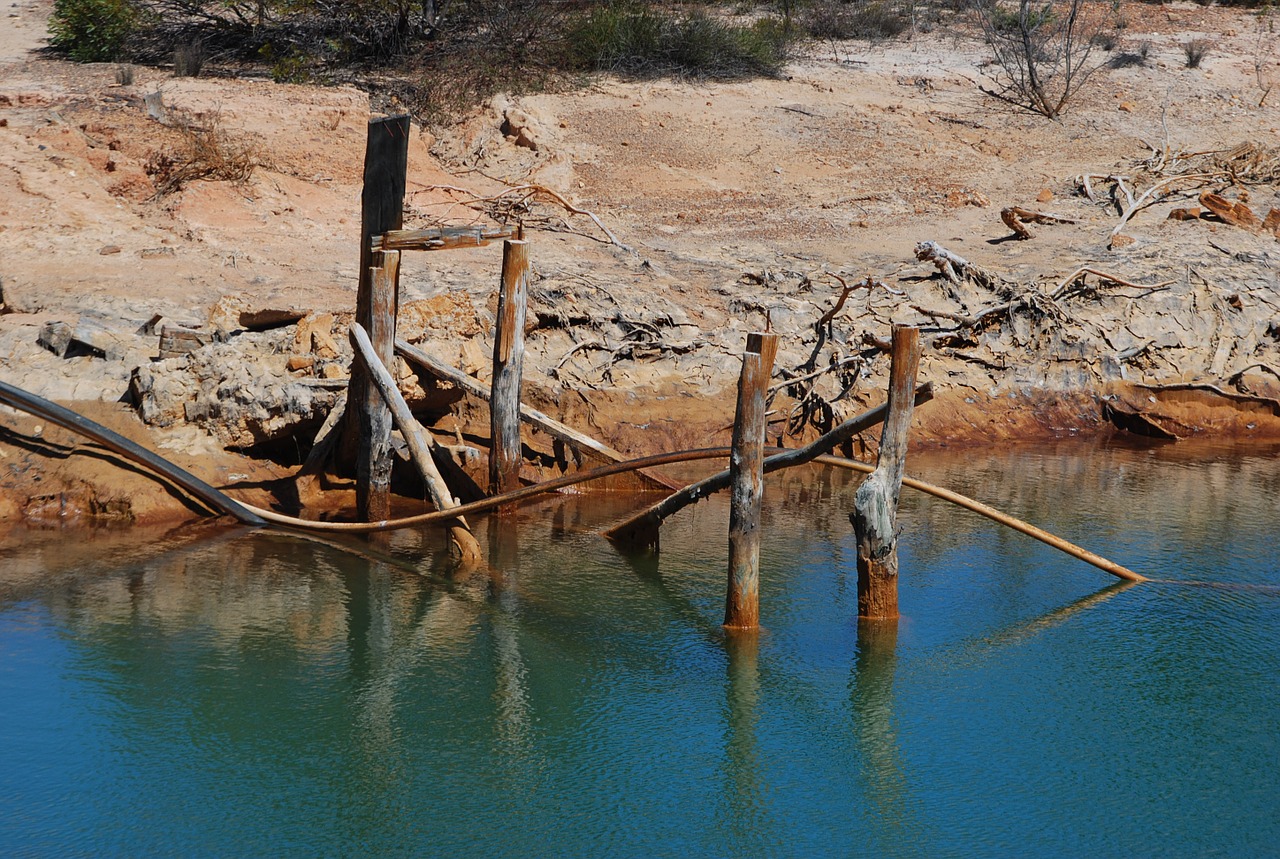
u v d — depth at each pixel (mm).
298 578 11016
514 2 24188
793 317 15570
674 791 8234
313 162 18281
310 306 13625
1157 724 9047
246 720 8836
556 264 15789
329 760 8430
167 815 7766
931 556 12133
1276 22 29625
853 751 8711
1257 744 8859
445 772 8367
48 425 11797
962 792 8281
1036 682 9633
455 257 16031
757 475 9891
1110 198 20438
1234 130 23734
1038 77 25391
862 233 18422
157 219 16000
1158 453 15500
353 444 12344
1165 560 12008
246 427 12297
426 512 12141
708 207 19156
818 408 14961
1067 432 16047
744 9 28266
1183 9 30547
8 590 10297
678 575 11477
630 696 9359
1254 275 17766
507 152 20062
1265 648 10211
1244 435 16422
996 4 29297
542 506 13031
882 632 10336
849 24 27891
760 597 10969
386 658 9781
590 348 14438
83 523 11391
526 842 7656
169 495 11680
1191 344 16875
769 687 9508
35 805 7777
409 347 12508
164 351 12578
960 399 15797
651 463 10875
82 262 14477
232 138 17953
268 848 7500
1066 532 12672
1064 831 7852
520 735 8820
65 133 16812
